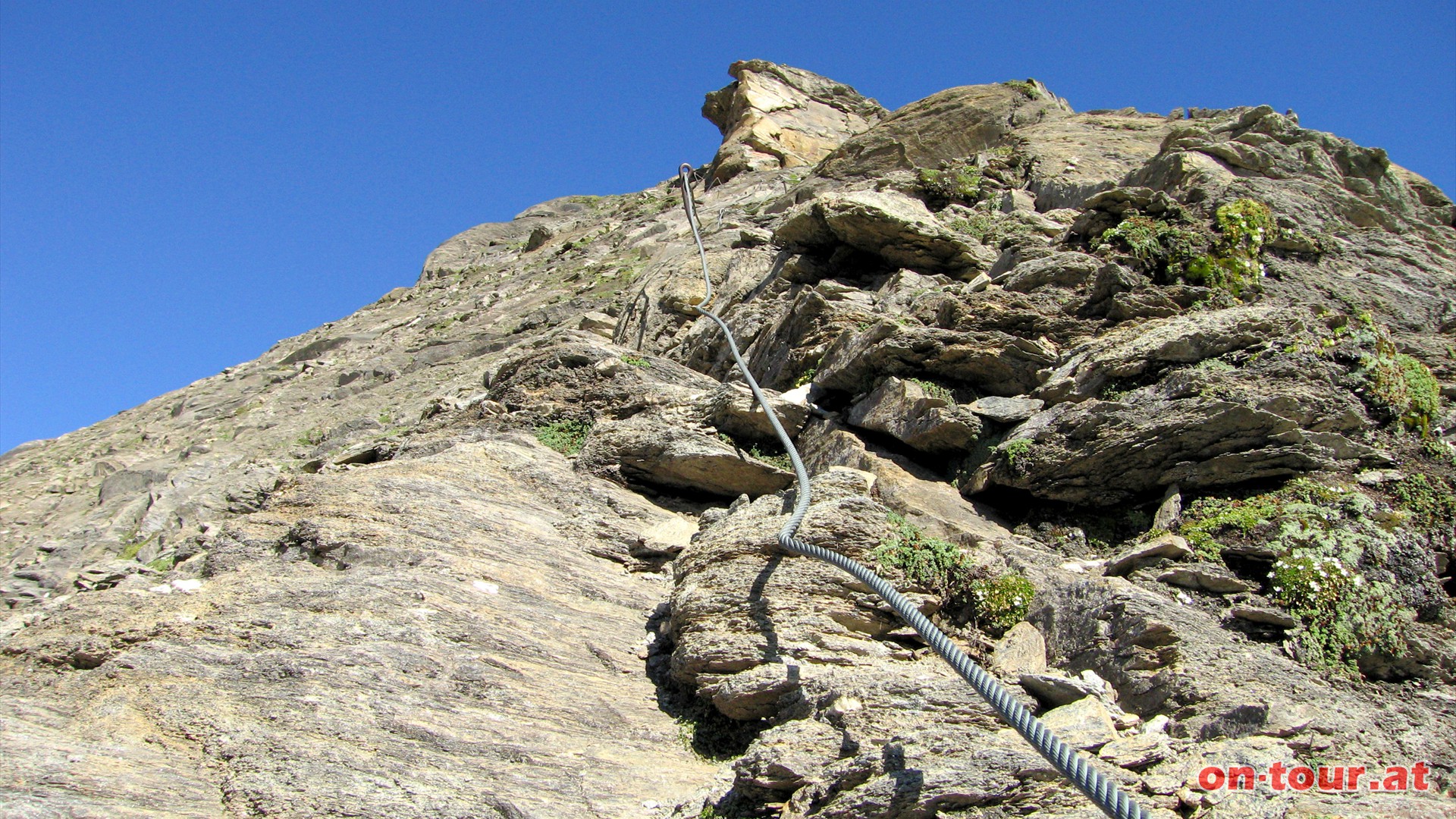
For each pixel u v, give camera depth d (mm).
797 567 8070
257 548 9688
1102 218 13094
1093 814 5578
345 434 20391
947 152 23234
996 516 9859
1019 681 6953
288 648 7598
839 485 9023
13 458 25984
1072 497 9492
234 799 6062
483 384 17969
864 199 15312
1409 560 8094
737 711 7328
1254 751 6039
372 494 10273
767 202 29094
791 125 39031
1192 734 6430
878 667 7312
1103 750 6148
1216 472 9062
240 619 7945
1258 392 9289
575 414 13781
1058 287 12008
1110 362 10000
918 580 8094
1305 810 5551
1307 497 8719
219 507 15742
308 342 33812
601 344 14828
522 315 27641
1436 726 6703
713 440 11906
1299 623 7551
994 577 8125
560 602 9172
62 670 7602
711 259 19156
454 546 9617
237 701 6973
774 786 6277
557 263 34281
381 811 6035
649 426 12258
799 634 7609
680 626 8219
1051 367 10859
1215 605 7836
